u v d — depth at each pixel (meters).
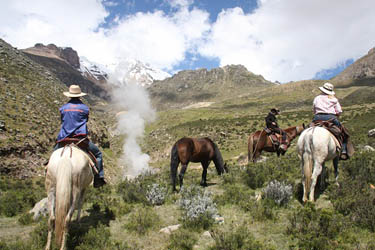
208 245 5.09
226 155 55.50
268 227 5.66
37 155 23.11
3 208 7.85
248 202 6.91
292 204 6.87
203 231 5.74
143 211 6.90
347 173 9.10
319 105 7.26
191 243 5.06
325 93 7.32
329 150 6.65
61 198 4.25
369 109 63.94
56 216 4.19
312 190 6.58
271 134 11.12
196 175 12.78
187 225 5.90
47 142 25.86
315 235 4.89
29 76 36.69
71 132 5.53
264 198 7.16
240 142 63.91
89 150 5.75
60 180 4.37
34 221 6.87
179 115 160.88
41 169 22.20
